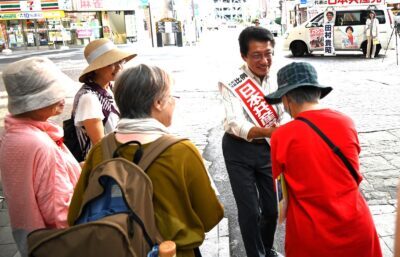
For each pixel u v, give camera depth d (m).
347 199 1.91
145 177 1.59
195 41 34.97
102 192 1.60
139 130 1.71
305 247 1.94
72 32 27.53
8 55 21.67
